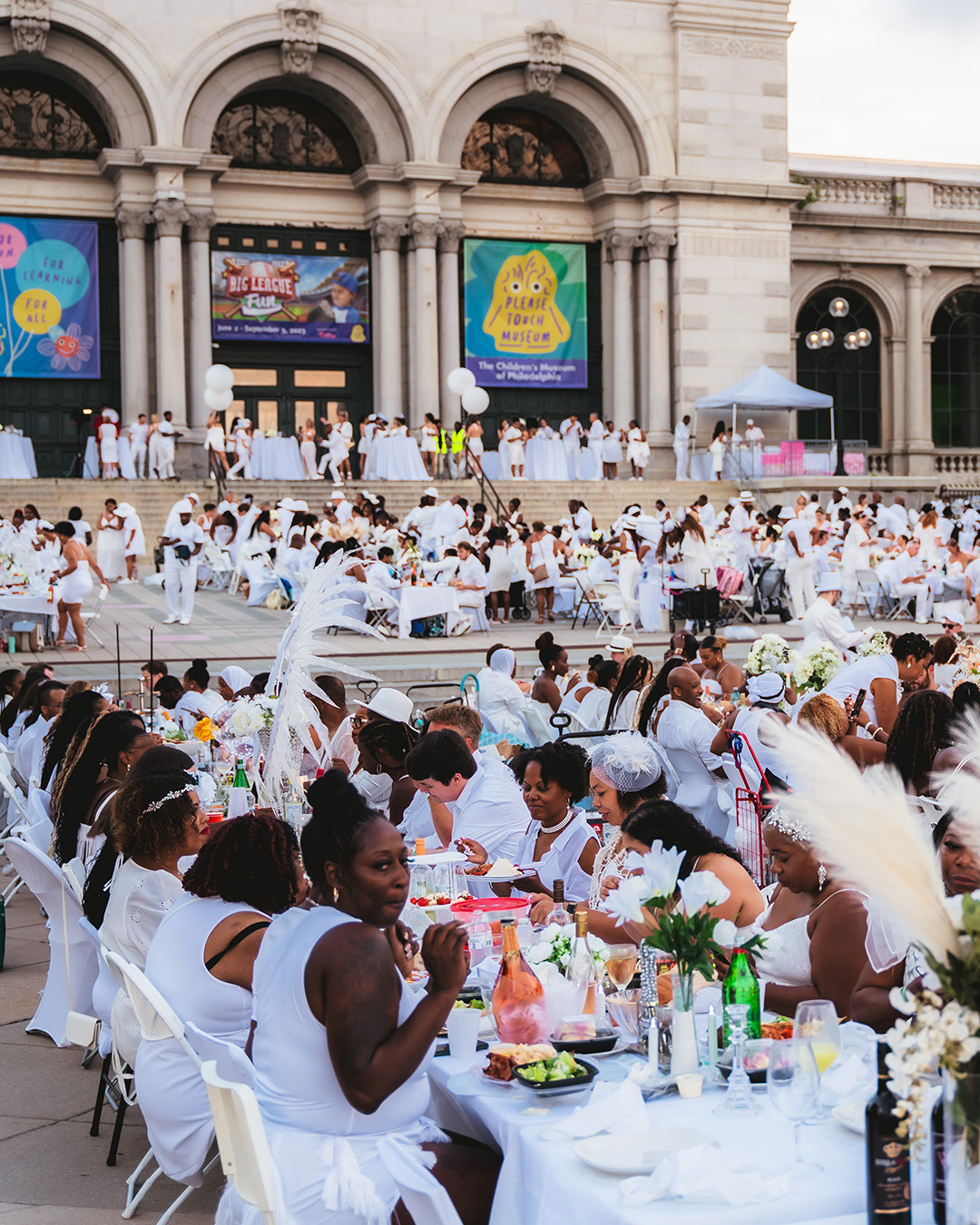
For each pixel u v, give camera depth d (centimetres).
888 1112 343
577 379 4134
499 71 3903
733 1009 423
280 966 424
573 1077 434
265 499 3291
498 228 4059
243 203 3841
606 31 3962
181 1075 529
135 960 611
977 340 4681
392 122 3825
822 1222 351
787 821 512
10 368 3675
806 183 4331
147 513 3206
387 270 3831
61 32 3534
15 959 954
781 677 1104
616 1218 355
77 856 753
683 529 2366
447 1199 404
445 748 746
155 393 3684
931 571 2611
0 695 1345
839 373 3762
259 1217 420
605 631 2395
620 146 4028
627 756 592
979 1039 311
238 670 1276
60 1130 657
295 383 3953
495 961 542
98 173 3691
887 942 464
